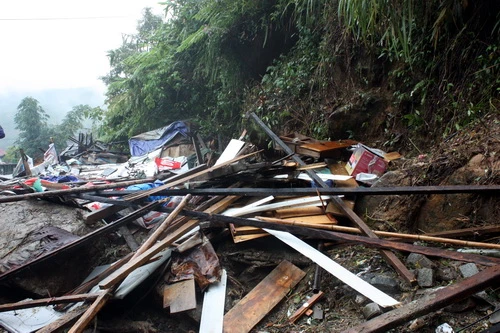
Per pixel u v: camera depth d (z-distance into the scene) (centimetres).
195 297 298
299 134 575
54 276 334
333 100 575
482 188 285
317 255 306
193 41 770
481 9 376
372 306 246
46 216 412
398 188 321
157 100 1017
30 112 2073
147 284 336
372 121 522
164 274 336
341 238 305
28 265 316
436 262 280
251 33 733
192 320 306
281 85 649
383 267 291
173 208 390
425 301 210
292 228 326
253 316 282
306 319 270
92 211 436
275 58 758
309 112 608
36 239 362
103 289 268
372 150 455
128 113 1203
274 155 634
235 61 770
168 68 932
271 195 392
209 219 355
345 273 279
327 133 558
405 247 278
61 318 266
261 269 354
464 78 394
